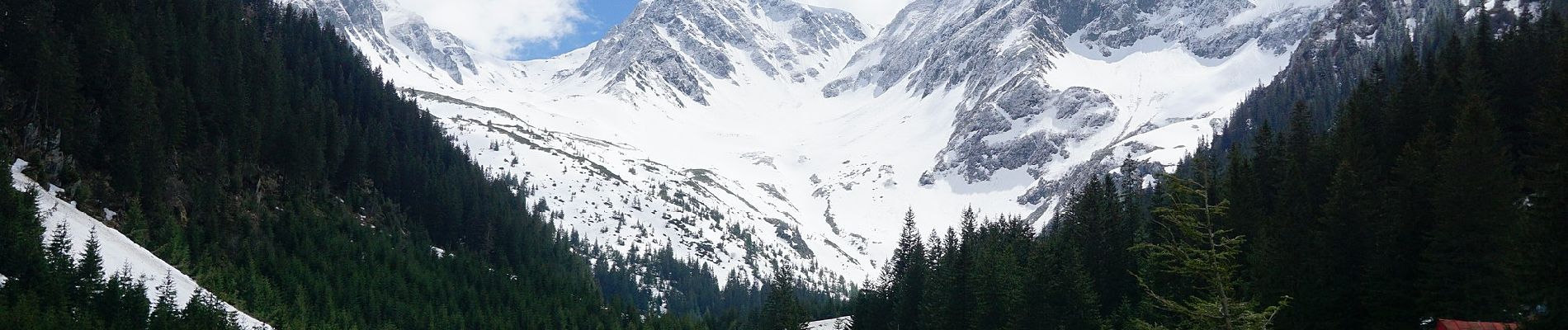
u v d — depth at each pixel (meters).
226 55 169.50
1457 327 57.28
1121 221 115.00
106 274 101.62
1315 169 103.00
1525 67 103.88
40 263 92.75
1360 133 106.56
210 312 101.12
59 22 144.00
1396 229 75.75
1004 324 106.62
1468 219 70.44
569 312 170.12
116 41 140.75
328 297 134.00
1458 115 96.75
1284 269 76.94
